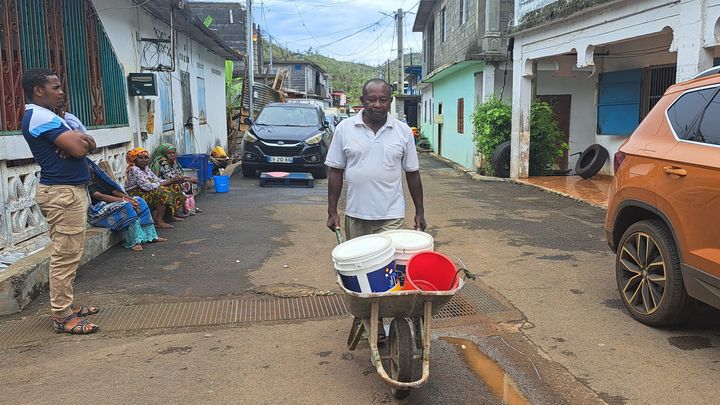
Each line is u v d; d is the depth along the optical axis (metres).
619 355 3.99
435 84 23.75
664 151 4.37
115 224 6.85
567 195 10.78
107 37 8.35
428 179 14.51
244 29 30.19
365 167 3.91
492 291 5.35
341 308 4.95
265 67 40.53
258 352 4.08
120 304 5.05
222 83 18.38
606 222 5.13
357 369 3.83
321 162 13.43
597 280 5.65
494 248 6.97
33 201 5.97
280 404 3.39
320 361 3.94
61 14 6.82
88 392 3.52
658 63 11.85
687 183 4.02
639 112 12.49
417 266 3.38
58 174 4.23
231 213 9.28
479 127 14.80
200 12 30.09
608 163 13.59
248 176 13.88
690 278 3.98
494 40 14.98
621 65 13.12
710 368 3.77
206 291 5.39
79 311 4.73
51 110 4.29
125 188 7.81
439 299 3.23
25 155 5.70
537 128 13.48
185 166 11.30
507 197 11.13
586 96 14.96
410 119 35.19
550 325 4.54
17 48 5.72
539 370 3.80
